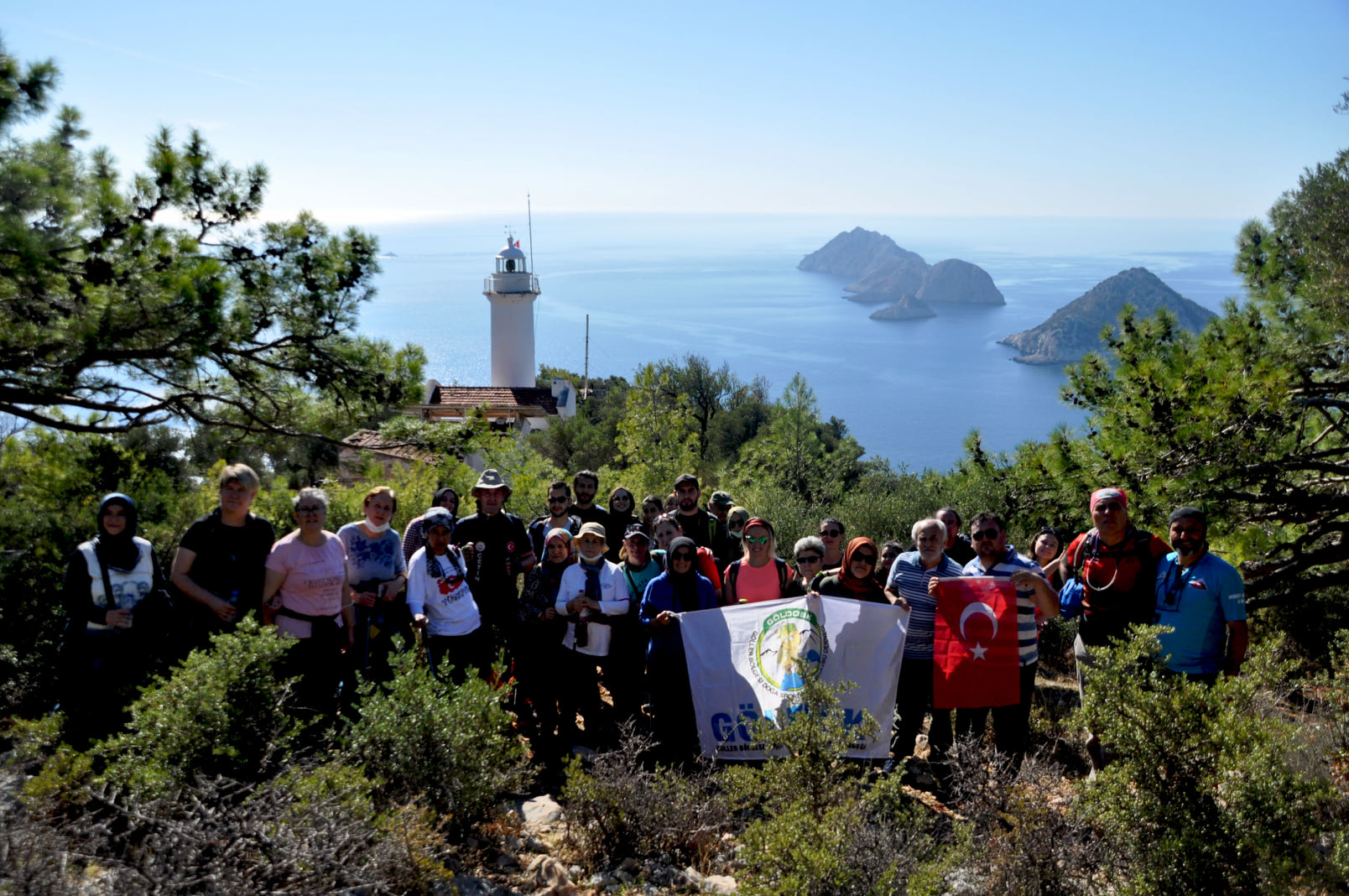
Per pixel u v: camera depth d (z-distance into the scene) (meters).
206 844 3.67
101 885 3.59
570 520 8.32
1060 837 4.46
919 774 6.28
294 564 5.78
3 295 7.73
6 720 5.81
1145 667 5.20
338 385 10.57
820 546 6.87
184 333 8.62
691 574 6.65
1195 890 4.05
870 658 6.28
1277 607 10.54
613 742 6.70
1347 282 9.44
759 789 5.01
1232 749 4.29
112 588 5.49
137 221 8.86
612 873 4.82
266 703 4.63
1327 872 4.05
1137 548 5.73
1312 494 9.29
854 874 4.05
